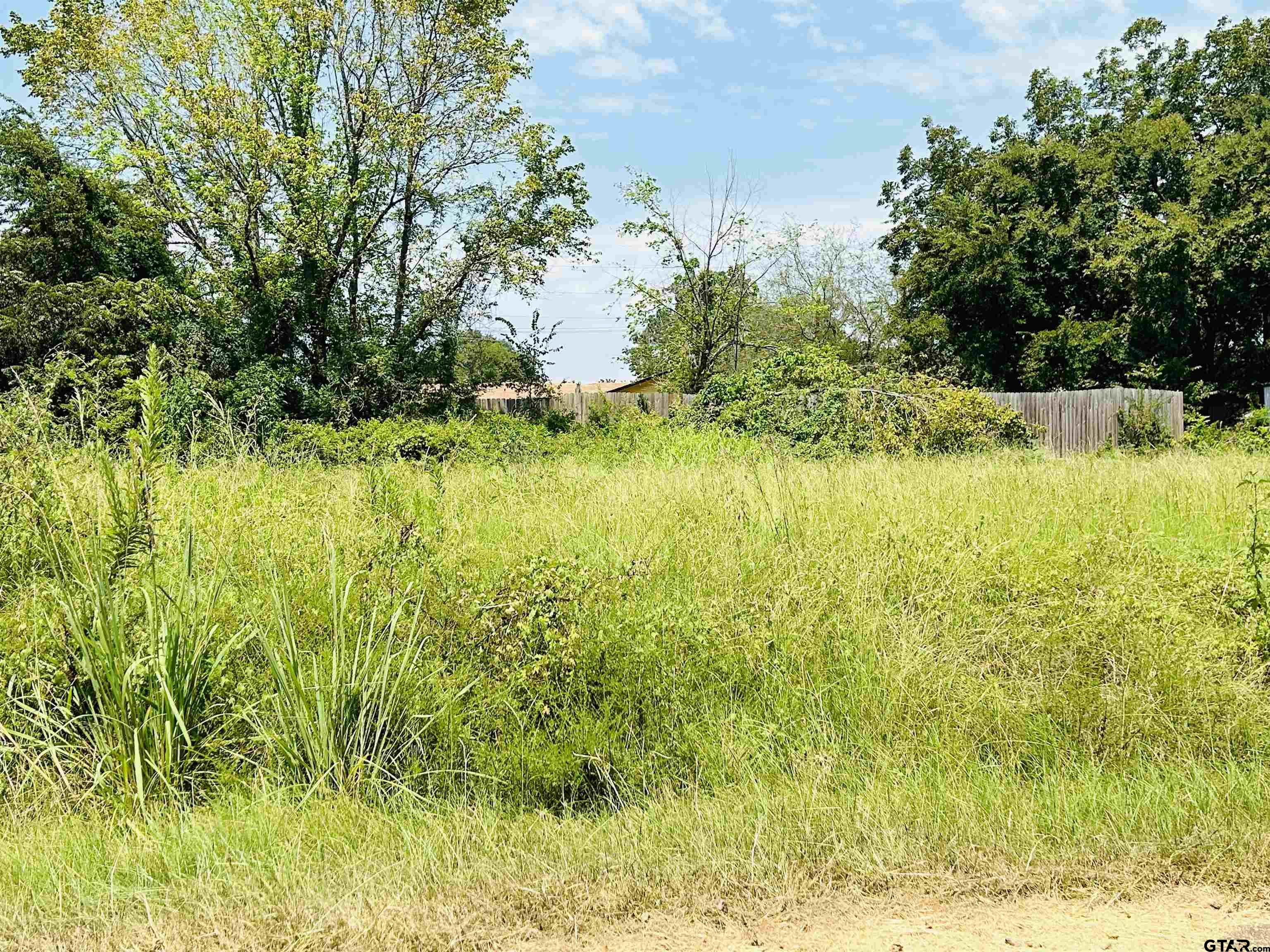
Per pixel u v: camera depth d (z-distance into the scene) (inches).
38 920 127.4
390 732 184.7
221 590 210.4
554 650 193.9
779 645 209.5
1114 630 202.7
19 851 146.9
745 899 131.0
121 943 121.3
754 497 338.3
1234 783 159.6
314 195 909.2
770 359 858.1
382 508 254.8
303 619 209.6
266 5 907.4
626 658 198.8
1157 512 343.3
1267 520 254.2
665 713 193.5
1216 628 209.3
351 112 951.0
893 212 1493.6
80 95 917.8
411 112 964.0
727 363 1215.6
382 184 979.9
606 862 142.0
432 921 125.7
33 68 898.7
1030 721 187.9
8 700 178.7
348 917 126.0
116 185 902.4
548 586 207.2
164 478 277.3
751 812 159.2
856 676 202.1
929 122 1445.6
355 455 697.0
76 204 846.5
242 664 197.6
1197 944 117.1
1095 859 139.3
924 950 116.6
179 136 900.0
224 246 938.1
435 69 967.0
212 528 247.1
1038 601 220.8
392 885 135.7
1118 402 855.7
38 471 228.5
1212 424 979.3
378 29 944.9
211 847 146.5
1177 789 159.8
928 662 204.7
